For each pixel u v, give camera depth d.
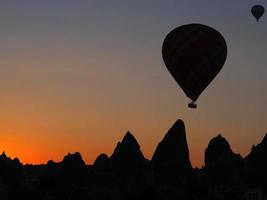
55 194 147.75
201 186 163.62
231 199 143.12
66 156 175.00
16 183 163.38
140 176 175.00
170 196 141.88
